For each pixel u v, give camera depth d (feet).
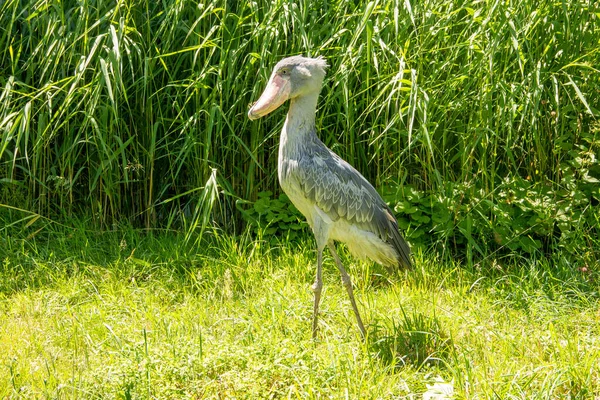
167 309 31.48
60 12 33.86
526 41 31.91
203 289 32.81
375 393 23.49
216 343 25.95
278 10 34.01
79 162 37.99
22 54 37.19
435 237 36.09
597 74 34.68
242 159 36.81
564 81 35.04
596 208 35.27
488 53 32.17
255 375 23.34
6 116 34.50
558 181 36.17
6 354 27.14
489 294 32.24
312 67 27.89
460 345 27.40
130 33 35.24
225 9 33.60
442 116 33.71
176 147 37.17
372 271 34.32
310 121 28.43
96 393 23.54
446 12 33.35
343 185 28.32
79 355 27.04
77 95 35.09
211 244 35.91
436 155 35.99
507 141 32.89
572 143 35.70
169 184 36.86
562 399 23.27
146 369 23.48
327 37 34.86
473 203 35.09
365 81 34.45
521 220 35.58
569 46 34.19
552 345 26.22
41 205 37.17
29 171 35.37
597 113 34.55
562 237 34.55
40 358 26.94
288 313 29.91
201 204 33.68
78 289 32.58
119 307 30.94
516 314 30.37
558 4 33.60
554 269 34.22
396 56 32.83
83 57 33.12
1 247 35.29
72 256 34.63
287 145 28.50
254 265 34.01
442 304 31.42
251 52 34.96
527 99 32.86
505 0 32.65
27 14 36.45
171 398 22.88
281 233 37.22
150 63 34.71
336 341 27.45
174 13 34.68
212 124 33.40
